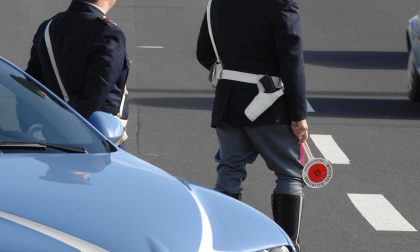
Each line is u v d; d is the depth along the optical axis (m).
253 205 19.41
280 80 14.29
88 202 8.84
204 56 14.98
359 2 62.72
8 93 10.96
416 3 62.62
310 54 42.16
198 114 28.78
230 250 9.11
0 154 9.84
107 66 13.78
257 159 23.00
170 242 8.65
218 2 14.49
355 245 17.20
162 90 32.69
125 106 14.44
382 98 32.72
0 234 8.04
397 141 26.03
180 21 51.38
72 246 8.14
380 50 44.12
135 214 8.86
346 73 37.59
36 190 8.84
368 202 20.02
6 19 49.12
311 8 59.00
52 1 56.53
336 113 29.72
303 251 16.72
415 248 17.22
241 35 14.24
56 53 14.10
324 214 19.02
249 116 14.24
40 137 10.48
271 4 14.05
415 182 21.89
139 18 51.78
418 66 31.38
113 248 8.28
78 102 13.80
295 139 14.36
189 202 9.52
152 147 24.38
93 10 14.12
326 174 14.29
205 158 23.44
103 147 10.73
